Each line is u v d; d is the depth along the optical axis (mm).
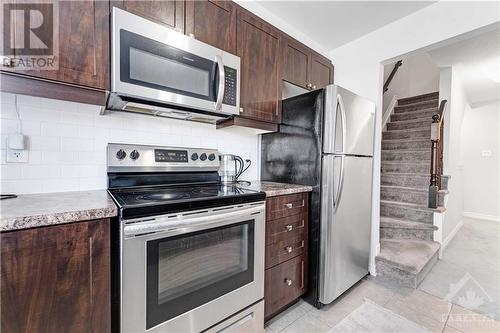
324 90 1802
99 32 1129
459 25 1825
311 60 2326
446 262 2660
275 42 1954
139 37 1210
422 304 1871
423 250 2506
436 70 4539
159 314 1055
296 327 1604
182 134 1826
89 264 903
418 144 3496
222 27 1596
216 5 1566
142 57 1223
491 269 2488
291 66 2109
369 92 2404
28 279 792
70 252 865
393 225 2885
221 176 1961
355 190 2020
